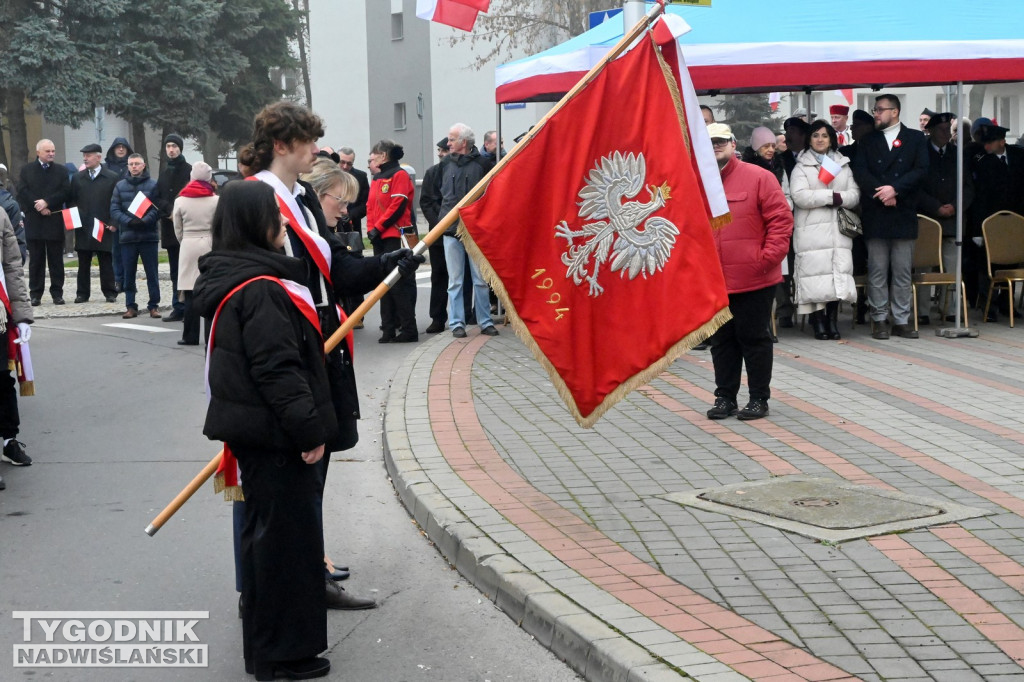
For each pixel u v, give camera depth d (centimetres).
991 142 1328
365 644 488
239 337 430
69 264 2583
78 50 3669
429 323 1485
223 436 429
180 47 3897
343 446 499
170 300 1791
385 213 1291
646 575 517
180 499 461
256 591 450
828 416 835
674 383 974
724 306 571
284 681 451
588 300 569
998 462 698
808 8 1178
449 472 702
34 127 4872
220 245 440
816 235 1162
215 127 4506
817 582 503
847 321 1343
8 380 779
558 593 498
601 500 636
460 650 479
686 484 666
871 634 446
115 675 460
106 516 675
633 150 569
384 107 4538
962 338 1196
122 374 1139
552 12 3725
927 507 604
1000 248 1269
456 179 1254
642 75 571
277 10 4431
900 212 1167
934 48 1129
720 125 820
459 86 4278
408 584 556
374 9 4512
